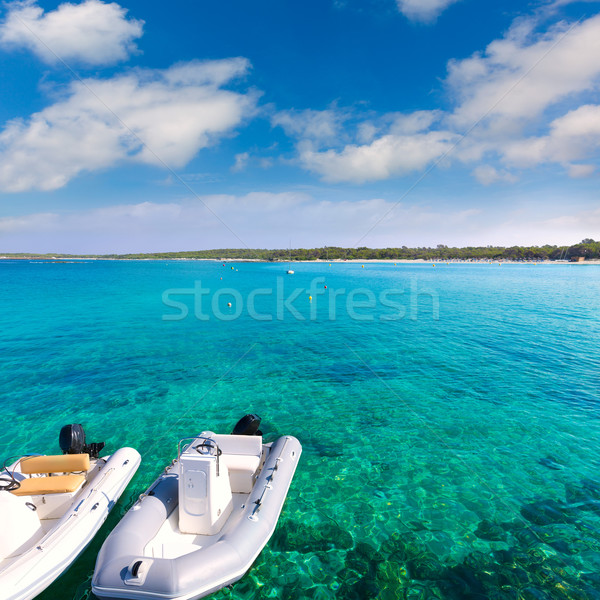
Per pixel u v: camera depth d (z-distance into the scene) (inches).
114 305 942.4
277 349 526.9
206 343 560.7
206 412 321.4
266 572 161.5
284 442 229.6
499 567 163.3
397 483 223.1
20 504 158.2
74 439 210.8
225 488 175.9
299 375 415.5
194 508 164.4
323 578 158.4
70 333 622.2
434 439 274.4
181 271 2758.4
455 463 243.9
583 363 456.8
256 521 167.0
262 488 185.6
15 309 868.0
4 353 498.6
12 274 2385.6
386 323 722.8
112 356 487.5
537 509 200.1
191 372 425.1
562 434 280.2
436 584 154.9
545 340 576.4
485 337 599.5
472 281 1729.8
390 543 177.3
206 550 147.8
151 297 1109.1
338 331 650.2
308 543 177.5
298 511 199.0
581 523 189.0
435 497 210.4
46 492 172.6
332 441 272.2
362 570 162.4
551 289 1364.4
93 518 170.2
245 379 402.0
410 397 350.9
